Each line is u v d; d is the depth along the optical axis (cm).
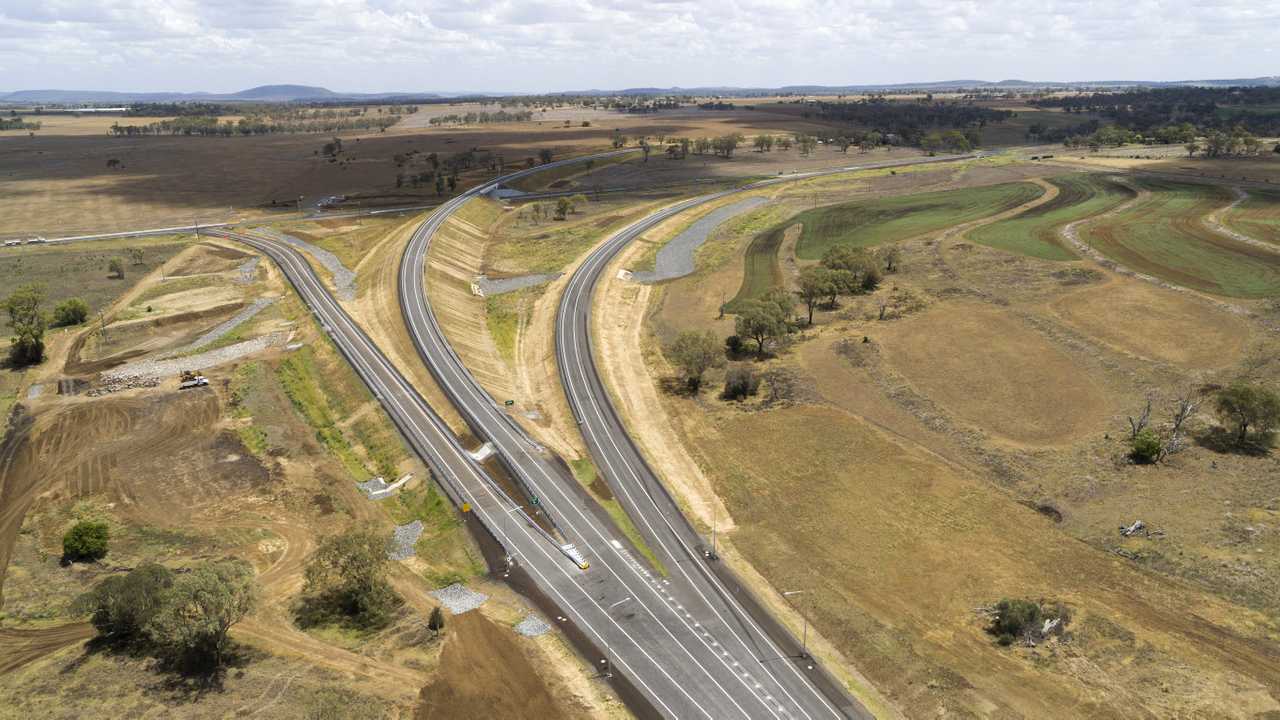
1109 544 6438
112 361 10431
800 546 6731
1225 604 5625
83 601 5228
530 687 5075
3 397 9388
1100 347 10144
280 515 7162
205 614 4944
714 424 9075
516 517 7225
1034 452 7931
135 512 7088
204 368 10175
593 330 12012
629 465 8225
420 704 4850
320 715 4675
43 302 12569
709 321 12344
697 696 5069
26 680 4884
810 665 5356
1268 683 4909
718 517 7294
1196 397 8731
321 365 10438
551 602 6034
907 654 5400
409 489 7738
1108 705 4831
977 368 9900
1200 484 7094
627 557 6650
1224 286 11956
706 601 6066
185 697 4775
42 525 6831
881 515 7088
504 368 10856
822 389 9656
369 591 5856
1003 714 4828
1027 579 6094
